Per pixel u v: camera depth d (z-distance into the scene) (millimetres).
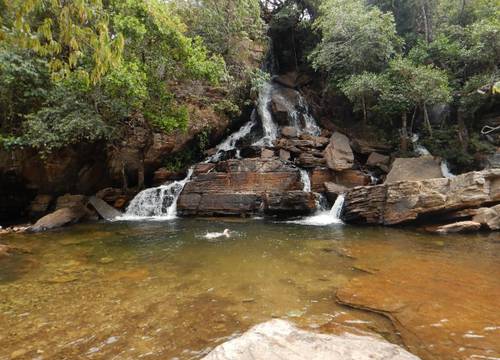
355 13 17750
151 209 16609
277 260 7863
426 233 10891
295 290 5812
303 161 17391
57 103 14719
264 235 11023
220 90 21984
